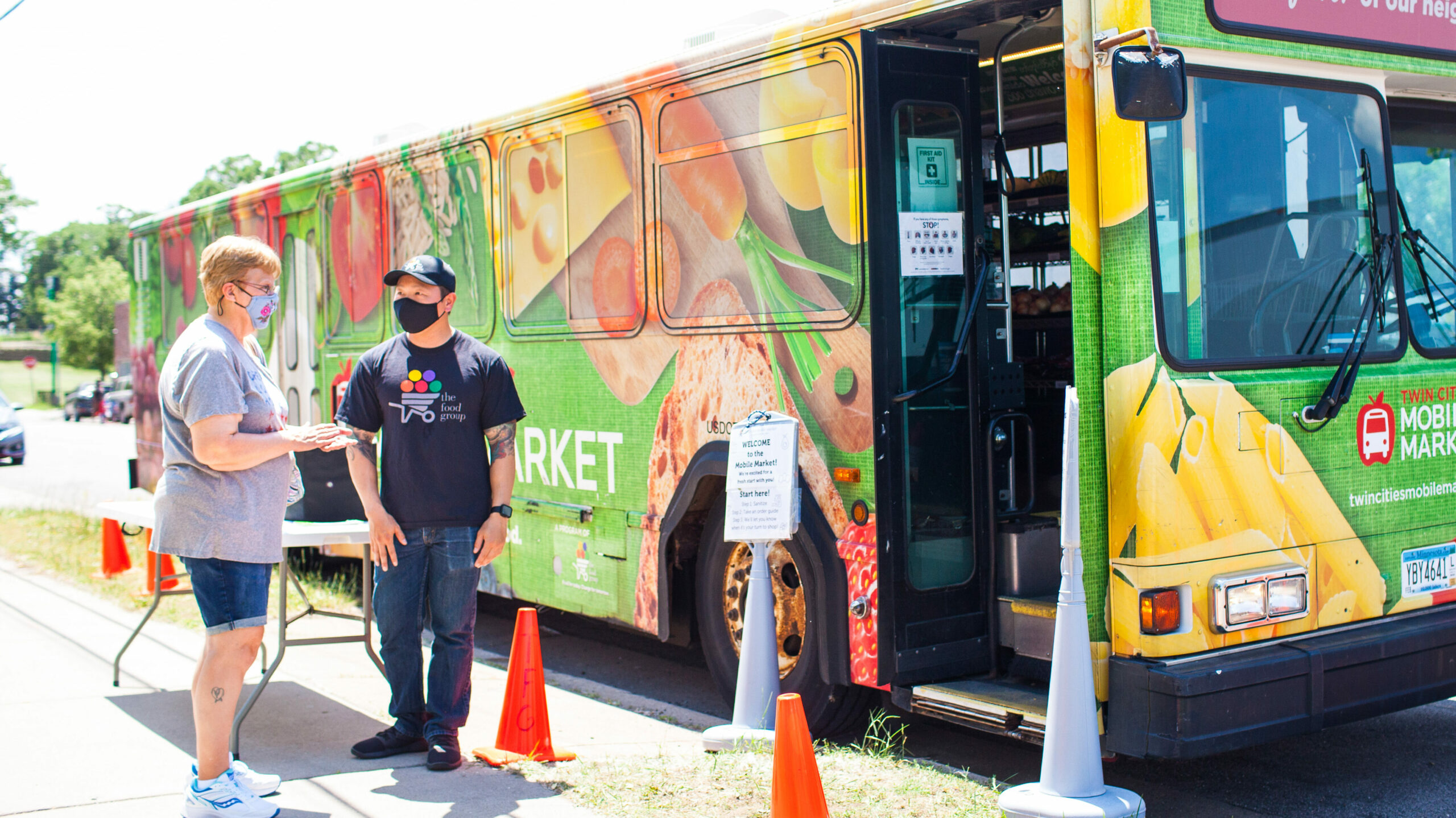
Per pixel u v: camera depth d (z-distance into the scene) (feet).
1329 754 16.89
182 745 16.57
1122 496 13.29
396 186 25.71
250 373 13.75
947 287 16.01
